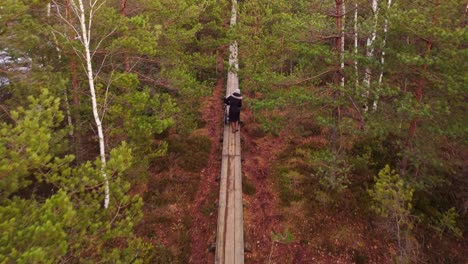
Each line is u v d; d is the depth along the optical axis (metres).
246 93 20.47
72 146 10.00
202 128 18.14
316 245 10.91
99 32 10.45
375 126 10.51
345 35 11.16
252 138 17.20
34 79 8.56
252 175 14.18
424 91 10.90
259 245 10.77
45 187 10.32
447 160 11.02
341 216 11.93
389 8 10.23
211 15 20.78
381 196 9.62
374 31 10.46
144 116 10.30
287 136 16.97
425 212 11.86
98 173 6.24
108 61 11.85
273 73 12.74
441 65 9.41
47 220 4.53
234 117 15.25
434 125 10.08
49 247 4.43
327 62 11.33
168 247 10.53
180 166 14.66
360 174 13.30
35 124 5.12
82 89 10.80
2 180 4.82
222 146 15.59
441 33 8.79
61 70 10.34
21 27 8.29
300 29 11.30
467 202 11.65
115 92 11.05
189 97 12.91
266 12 17.50
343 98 11.26
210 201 12.48
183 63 15.04
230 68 16.88
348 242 11.02
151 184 13.30
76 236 5.63
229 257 9.10
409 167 12.50
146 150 11.45
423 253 10.67
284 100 11.62
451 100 10.02
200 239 10.95
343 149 12.34
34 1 8.62
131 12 12.38
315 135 16.86
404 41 10.66
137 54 12.16
